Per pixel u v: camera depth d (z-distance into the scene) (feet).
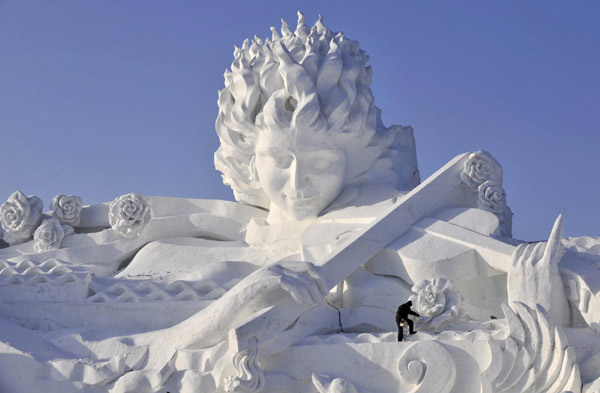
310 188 53.21
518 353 39.19
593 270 42.29
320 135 52.75
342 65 53.93
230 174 57.72
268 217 56.70
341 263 46.88
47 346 45.78
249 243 55.72
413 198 49.42
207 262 54.85
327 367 41.14
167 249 56.49
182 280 48.75
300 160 53.01
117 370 42.52
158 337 44.34
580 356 40.01
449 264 46.06
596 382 38.06
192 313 47.37
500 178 51.88
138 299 47.96
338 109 53.01
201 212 59.31
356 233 48.11
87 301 48.14
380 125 57.36
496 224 47.80
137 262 55.93
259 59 55.06
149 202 59.16
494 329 41.73
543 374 39.01
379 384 40.37
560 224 42.52
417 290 42.98
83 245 59.11
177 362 42.98
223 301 42.86
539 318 39.29
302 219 53.98
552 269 42.32
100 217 61.31
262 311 42.14
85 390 42.52
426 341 39.91
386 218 48.37
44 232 59.00
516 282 43.04
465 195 51.21
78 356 45.09
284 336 41.93
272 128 52.95
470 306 46.70
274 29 56.03
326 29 56.34
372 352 40.75
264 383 40.81
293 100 53.78
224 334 42.75
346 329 45.65
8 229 60.18
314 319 43.86
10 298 48.60
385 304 46.03
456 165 51.06
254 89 54.65
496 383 38.93
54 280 48.55
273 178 53.72
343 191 54.65
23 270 49.88
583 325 42.55
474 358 39.58
